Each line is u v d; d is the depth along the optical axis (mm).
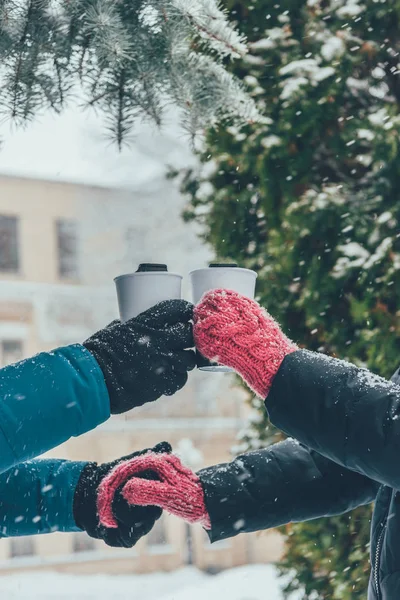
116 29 1962
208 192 4004
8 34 2061
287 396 1485
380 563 1610
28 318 23078
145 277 1646
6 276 23188
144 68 2121
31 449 1473
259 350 1518
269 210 3648
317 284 3469
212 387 21812
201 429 21641
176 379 1535
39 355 1534
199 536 20859
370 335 3338
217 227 3900
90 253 23125
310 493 1872
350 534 3439
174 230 19172
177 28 2070
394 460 1394
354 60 3621
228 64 3652
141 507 1835
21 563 19812
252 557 20672
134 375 1504
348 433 1433
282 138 3611
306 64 3566
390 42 3658
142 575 20312
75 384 1490
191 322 1578
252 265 3807
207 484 1823
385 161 3459
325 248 3498
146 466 1827
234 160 3723
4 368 1512
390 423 1404
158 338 1532
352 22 3684
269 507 1845
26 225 23547
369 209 3480
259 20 3748
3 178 23453
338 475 1886
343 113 3639
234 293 1573
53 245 23594
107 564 20203
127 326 1553
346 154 3592
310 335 3584
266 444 3736
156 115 2262
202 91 2189
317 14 3732
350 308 3441
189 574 20297
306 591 3570
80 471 1940
